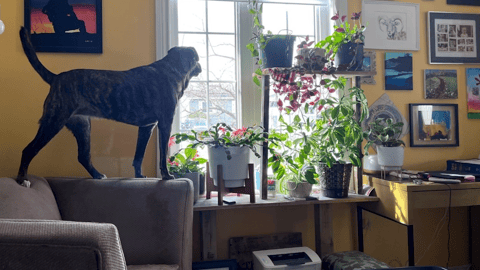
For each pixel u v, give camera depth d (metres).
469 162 2.45
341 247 2.57
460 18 2.71
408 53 2.63
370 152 2.57
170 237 1.83
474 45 2.73
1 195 1.49
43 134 1.81
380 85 2.61
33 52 1.83
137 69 1.99
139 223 1.84
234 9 2.53
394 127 2.33
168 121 1.99
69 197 1.89
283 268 2.02
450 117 2.69
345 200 2.22
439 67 2.70
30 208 1.56
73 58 2.26
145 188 1.89
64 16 2.24
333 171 2.23
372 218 2.59
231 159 2.07
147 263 1.81
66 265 0.75
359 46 2.27
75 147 2.27
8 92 2.19
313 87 2.52
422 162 2.66
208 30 2.50
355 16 2.28
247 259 2.42
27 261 0.76
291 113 2.58
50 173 2.24
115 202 1.87
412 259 2.02
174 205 1.86
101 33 2.27
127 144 2.32
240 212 2.46
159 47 2.32
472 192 2.08
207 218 2.31
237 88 2.52
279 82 2.18
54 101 1.83
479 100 2.74
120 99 1.89
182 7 2.47
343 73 2.24
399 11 2.63
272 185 2.29
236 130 2.18
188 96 2.47
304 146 2.13
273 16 2.57
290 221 2.53
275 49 2.15
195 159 2.23
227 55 2.52
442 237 2.68
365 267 1.95
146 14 2.34
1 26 1.66
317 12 2.62
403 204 2.05
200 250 2.38
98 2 2.27
